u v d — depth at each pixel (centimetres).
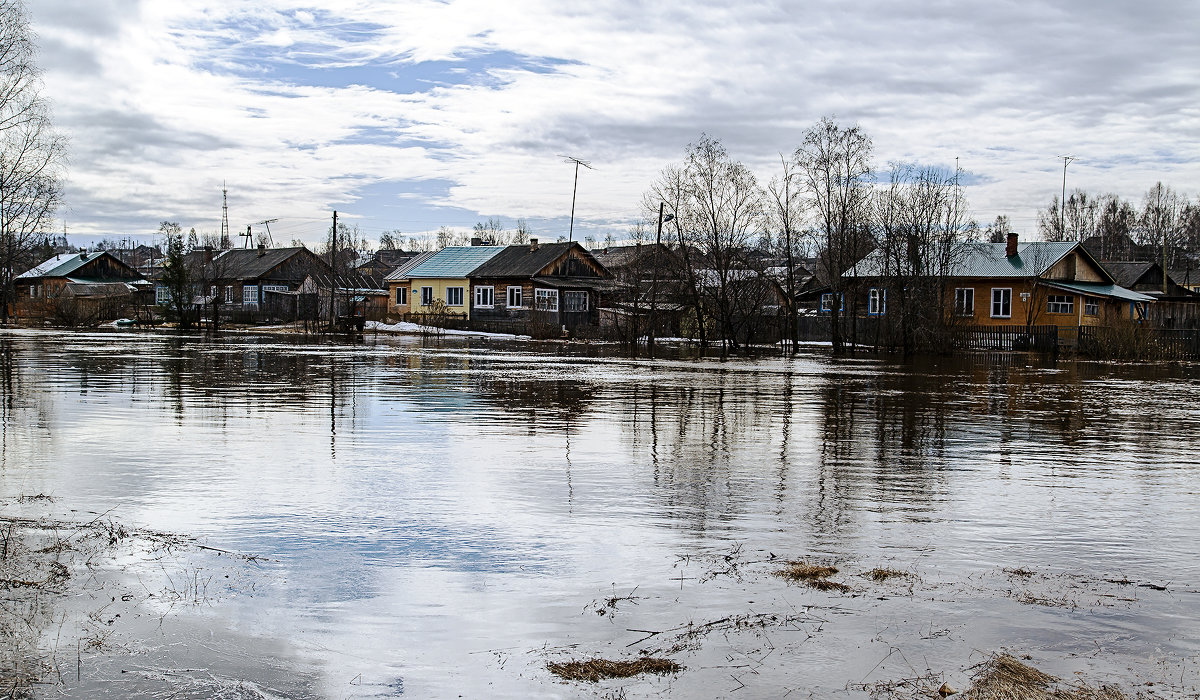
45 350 3503
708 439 1430
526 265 6844
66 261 8875
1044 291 4919
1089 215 10388
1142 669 546
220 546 784
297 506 932
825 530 864
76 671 526
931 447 1388
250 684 514
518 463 1194
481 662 548
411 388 2169
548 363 3191
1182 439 1524
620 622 614
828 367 3219
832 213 4634
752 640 583
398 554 769
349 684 516
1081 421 1752
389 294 7738
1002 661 546
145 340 4403
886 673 533
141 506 920
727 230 4931
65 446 1273
